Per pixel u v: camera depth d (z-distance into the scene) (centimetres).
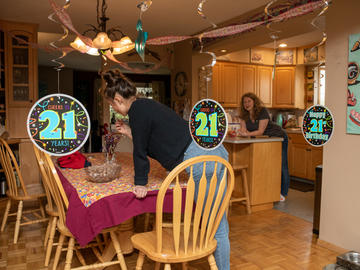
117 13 395
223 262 180
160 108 172
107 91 177
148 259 237
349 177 248
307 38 506
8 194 277
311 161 522
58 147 142
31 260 234
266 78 600
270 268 226
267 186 370
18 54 420
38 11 380
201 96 516
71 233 184
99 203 163
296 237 287
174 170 143
